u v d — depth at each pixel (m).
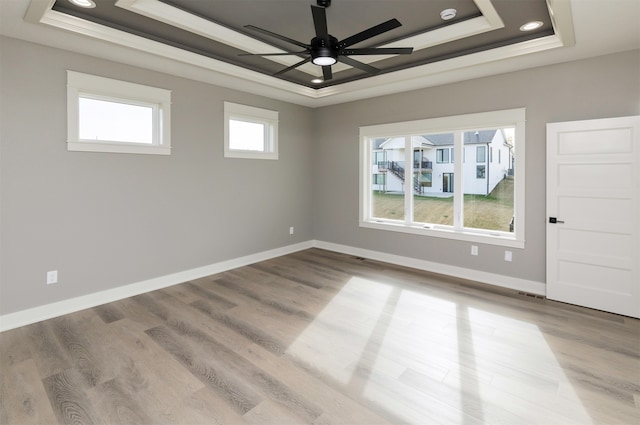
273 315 3.24
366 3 2.76
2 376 2.26
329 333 2.88
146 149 3.81
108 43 3.04
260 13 2.95
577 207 3.42
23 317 3.06
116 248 3.65
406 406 1.99
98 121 3.55
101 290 3.55
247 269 4.79
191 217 4.31
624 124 3.14
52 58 3.13
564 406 1.98
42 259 3.16
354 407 1.98
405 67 4.05
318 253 5.70
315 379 2.25
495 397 2.07
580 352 2.57
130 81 3.65
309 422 1.86
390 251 5.10
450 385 2.18
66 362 2.43
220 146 4.57
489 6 2.63
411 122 4.71
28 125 3.03
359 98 5.19
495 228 4.20
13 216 2.99
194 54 3.59
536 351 2.59
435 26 3.17
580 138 3.37
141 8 2.73
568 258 3.49
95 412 1.94
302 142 5.81
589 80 3.39
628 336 2.81
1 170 2.92
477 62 3.56
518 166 3.85
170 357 2.51
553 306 3.44
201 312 3.32
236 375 2.29
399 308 3.40
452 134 4.45
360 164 5.36
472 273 4.29
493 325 3.02
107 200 3.56
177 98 4.07
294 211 5.75
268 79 4.42
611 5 2.35
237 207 4.86
